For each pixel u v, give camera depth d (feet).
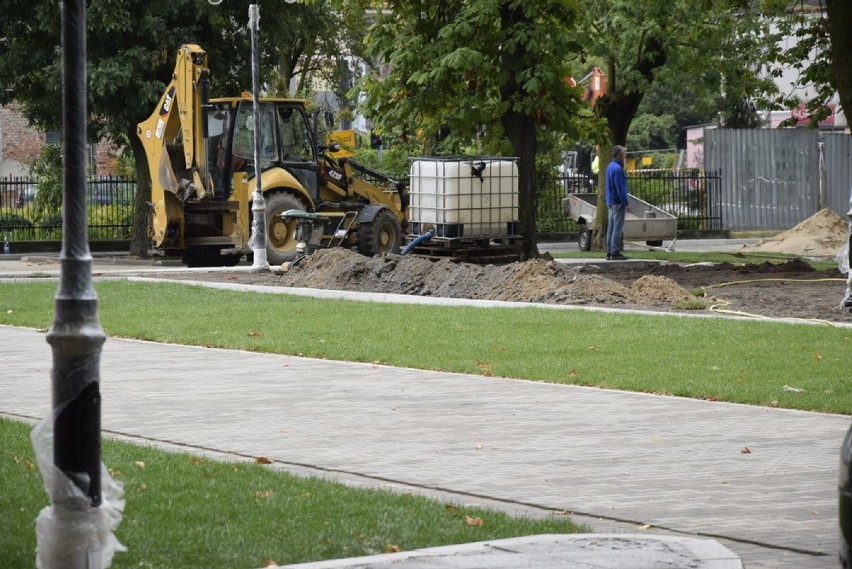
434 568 33.81
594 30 193.98
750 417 59.72
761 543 38.24
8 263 178.29
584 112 181.78
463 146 187.93
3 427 56.44
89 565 31.45
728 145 255.91
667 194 255.50
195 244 169.78
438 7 158.40
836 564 35.96
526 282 120.26
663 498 44.19
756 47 195.31
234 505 42.14
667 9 177.27
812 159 258.57
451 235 144.56
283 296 120.16
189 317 103.19
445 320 98.53
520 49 153.07
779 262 168.25
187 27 188.96
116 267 173.68
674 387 67.31
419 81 149.79
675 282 126.52
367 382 71.15
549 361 77.36
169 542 37.55
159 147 167.22
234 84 197.77
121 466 47.80
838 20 126.93
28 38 191.01
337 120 245.45
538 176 239.91
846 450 28.63
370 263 135.54
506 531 38.91
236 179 168.55
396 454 52.03
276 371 75.66
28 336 93.56
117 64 181.88
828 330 90.07
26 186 225.56
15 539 37.73
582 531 39.22
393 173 233.55
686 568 33.71
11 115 311.68
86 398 31.63
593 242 202.39
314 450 52.85
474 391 67.72
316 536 38.37
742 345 82.94
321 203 172.86
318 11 204.85
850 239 103.55
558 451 52.34
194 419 60.03
